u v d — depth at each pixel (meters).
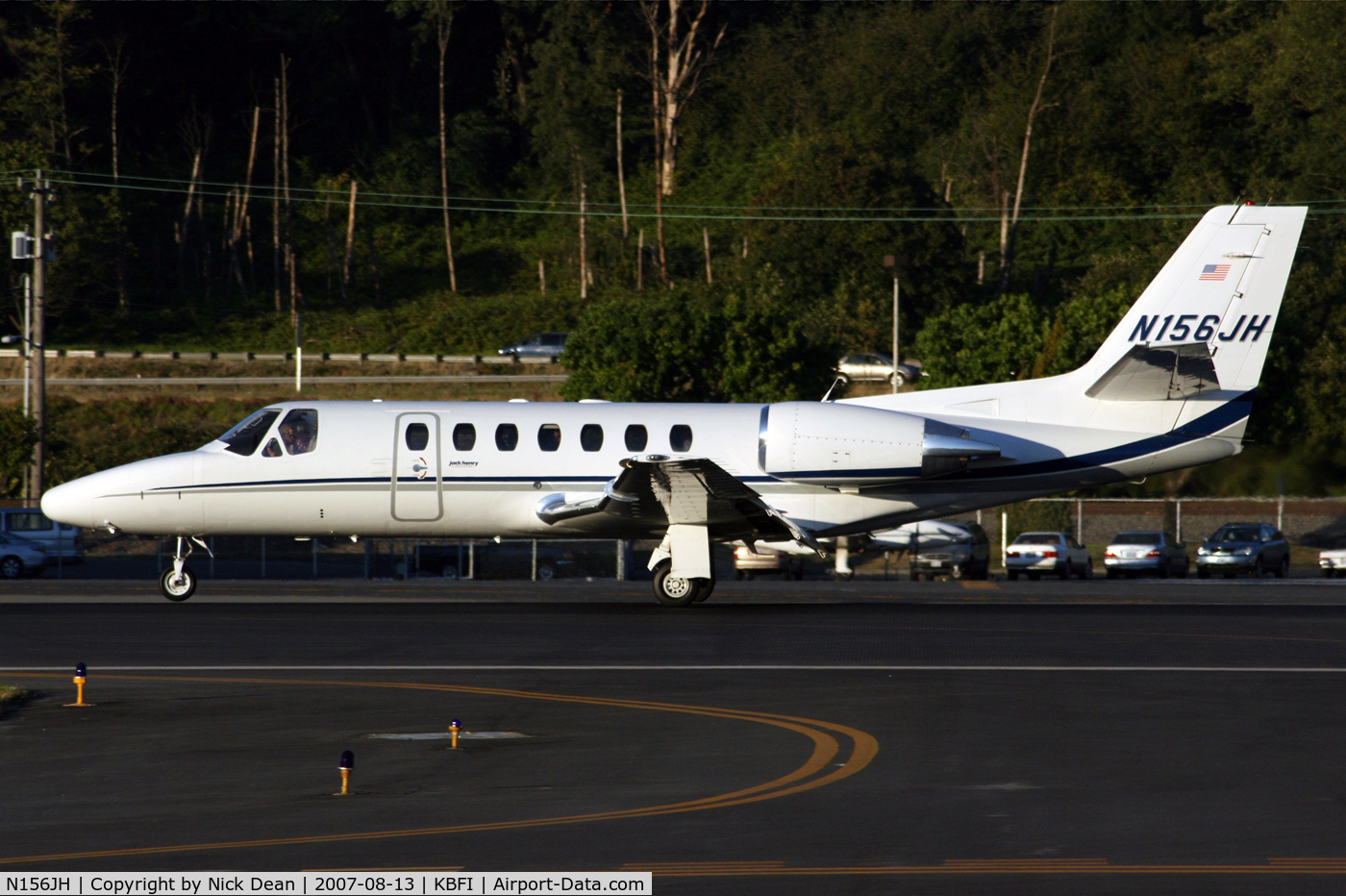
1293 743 41.06
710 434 88.25
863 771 36.88
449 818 31.66
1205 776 36.34
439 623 75.00
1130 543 150.00
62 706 47.56
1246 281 88.62
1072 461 88.88
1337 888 26.31
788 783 35.44
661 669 56.91
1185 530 192.75
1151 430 89.25
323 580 124.69
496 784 35.22
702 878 27.00
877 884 26.53
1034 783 35.50
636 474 77.38
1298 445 145.62
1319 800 33.59
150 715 45.69
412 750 39.88
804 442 86.44
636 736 41.97
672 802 33.25
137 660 59.22
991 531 192.38
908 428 86.69
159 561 139.50
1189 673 56.31
